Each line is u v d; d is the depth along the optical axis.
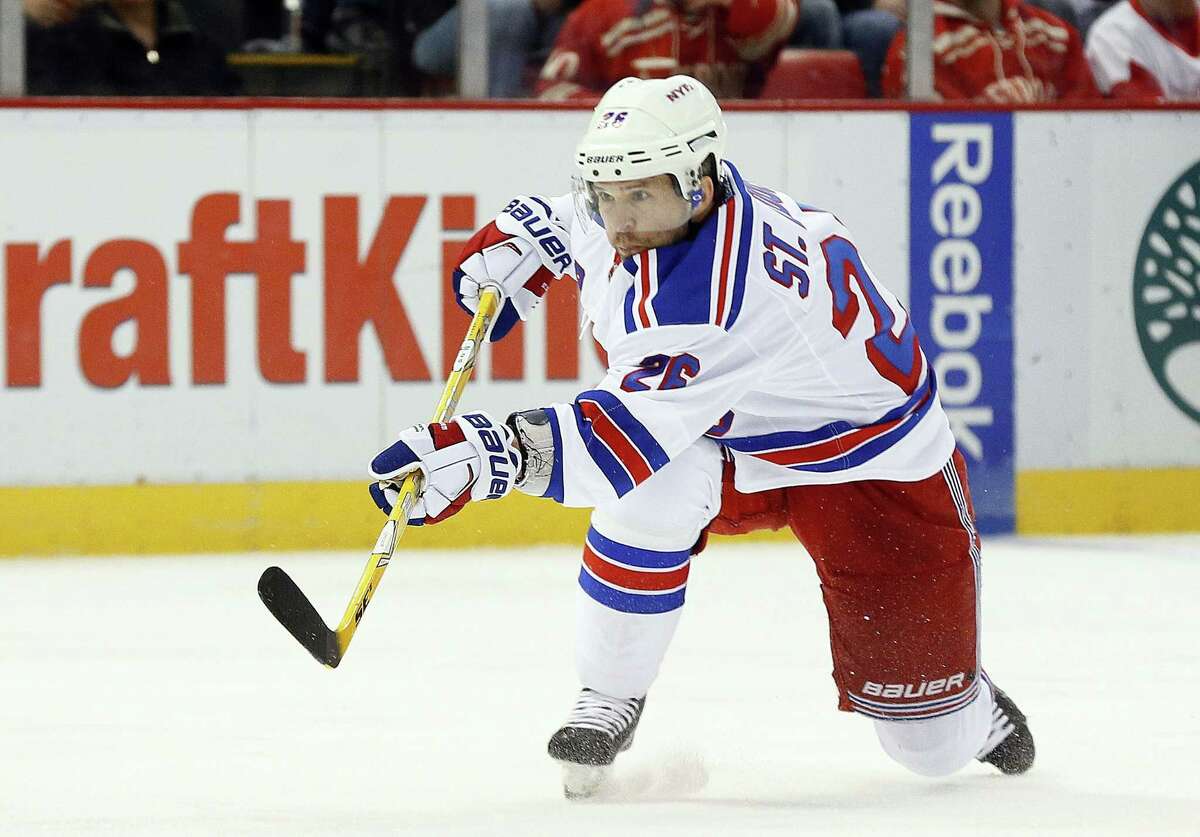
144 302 21.34
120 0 21.83
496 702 13.36
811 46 23.36
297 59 22.61
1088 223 23.23
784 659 15.11
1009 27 23.89
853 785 10.65
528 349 21.91
